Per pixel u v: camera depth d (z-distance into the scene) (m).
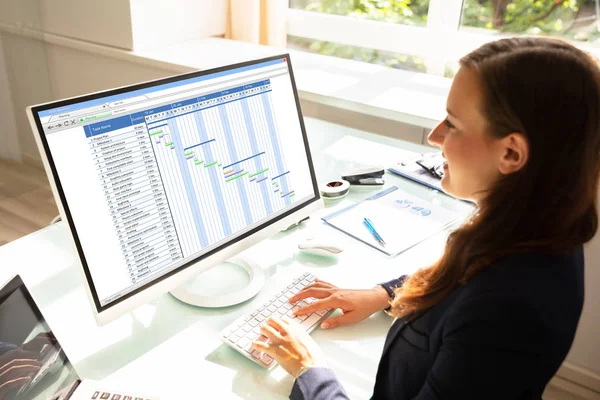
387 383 0.84
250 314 1.02
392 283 1.09
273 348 0.90
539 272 0.66
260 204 1.16
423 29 2.28
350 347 0.98
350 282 1.15
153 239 0.97
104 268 0.90
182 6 2.43
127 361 0.92
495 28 2.13
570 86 0.62
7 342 0.78
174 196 0.99
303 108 2.29
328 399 0.81
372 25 2.38
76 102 0.85
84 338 0.96
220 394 0.86
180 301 1.07
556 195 0.65
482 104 0.66
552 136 0.63
